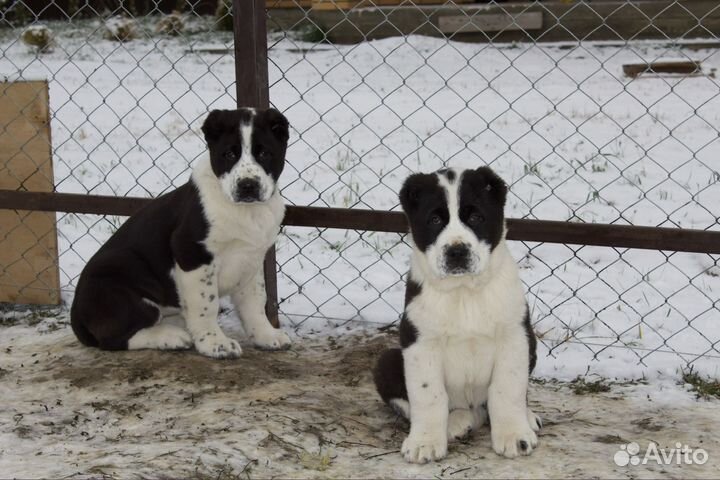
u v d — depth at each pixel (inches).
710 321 149.3
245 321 147.2
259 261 145.6
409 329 127.6
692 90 244.5
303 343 148.1
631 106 232.4
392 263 166.7
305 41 336.8
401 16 336.5
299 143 215.2
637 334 147.0
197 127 233.0
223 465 124.3
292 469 124.6
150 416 133.0
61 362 143.2
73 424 132.1
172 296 145.9
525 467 124.8
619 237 141.3
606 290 157.3
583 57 295.6
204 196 142.0
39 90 155.7
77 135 229.5
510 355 127.3
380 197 183.9
